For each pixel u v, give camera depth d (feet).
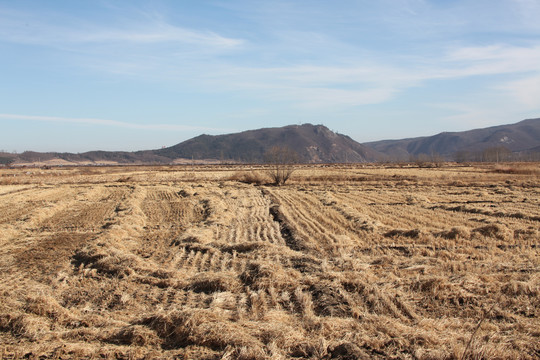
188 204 105.81
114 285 39.22
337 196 119.44
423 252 49.39
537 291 32.50
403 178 190.19
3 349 25.46
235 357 24.18
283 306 32.73
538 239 54.34
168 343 26.84
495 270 39.29
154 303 34.73
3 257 52.29
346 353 24.08
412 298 33.17
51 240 63.26
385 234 60.90
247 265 42.16
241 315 30.12
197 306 33.09
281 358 23.68
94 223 79.41
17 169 411.54
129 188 160.86
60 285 40.14
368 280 36.70
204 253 52.70
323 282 36.09
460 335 26.02
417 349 23.99
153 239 63.21
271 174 179.93
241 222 77.00
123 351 25.34
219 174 260.83
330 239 58.29
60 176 265.54
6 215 91.40
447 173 225.15
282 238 61.77
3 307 32.24
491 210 81.71
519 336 25.75
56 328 29.30
